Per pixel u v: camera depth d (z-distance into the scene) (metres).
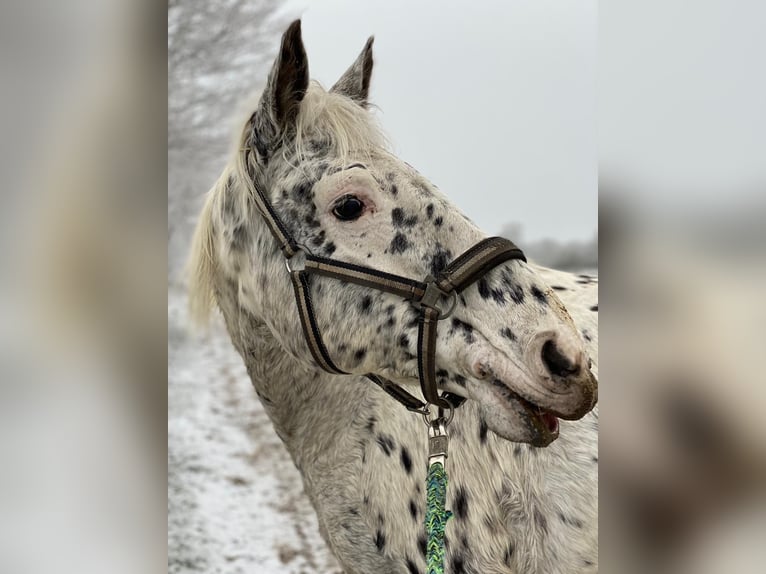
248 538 3.35
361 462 1.74
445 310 1.41
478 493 1.67
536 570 1.65
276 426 1.91
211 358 6.70
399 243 1.44
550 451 1.66
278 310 1.59
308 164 1.50
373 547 1.74
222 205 1.70
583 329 1.78
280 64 1.49
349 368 1.54
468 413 1.70
